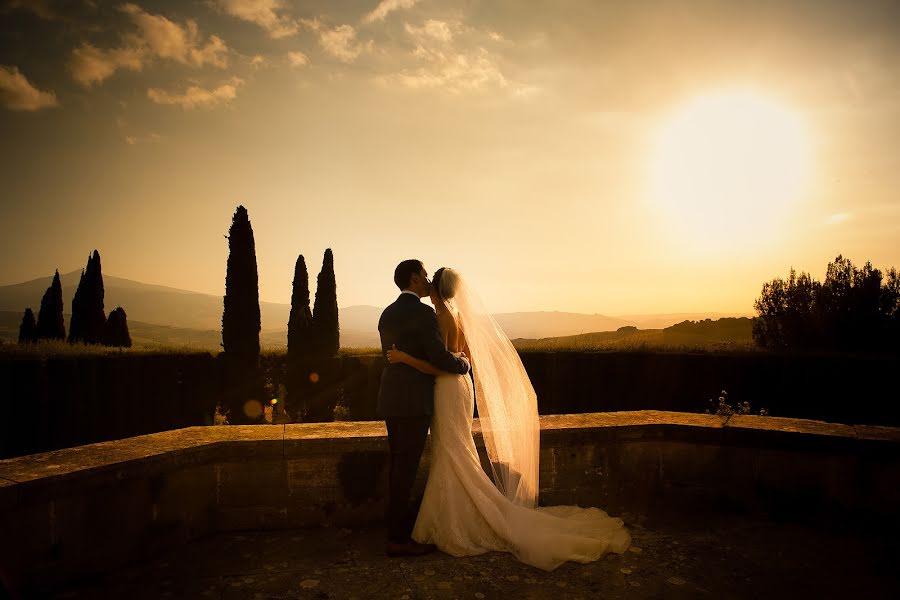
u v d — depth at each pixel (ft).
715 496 15.84
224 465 14.35
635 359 58.49
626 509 15.97
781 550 13.37
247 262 67.82
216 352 67.77
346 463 14.70
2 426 47.85
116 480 12.27
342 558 13.05
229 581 11.94
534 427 14.67
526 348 62.49
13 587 10.71
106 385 54.65
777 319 66.64
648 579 11.99
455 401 13.76
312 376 67.77
